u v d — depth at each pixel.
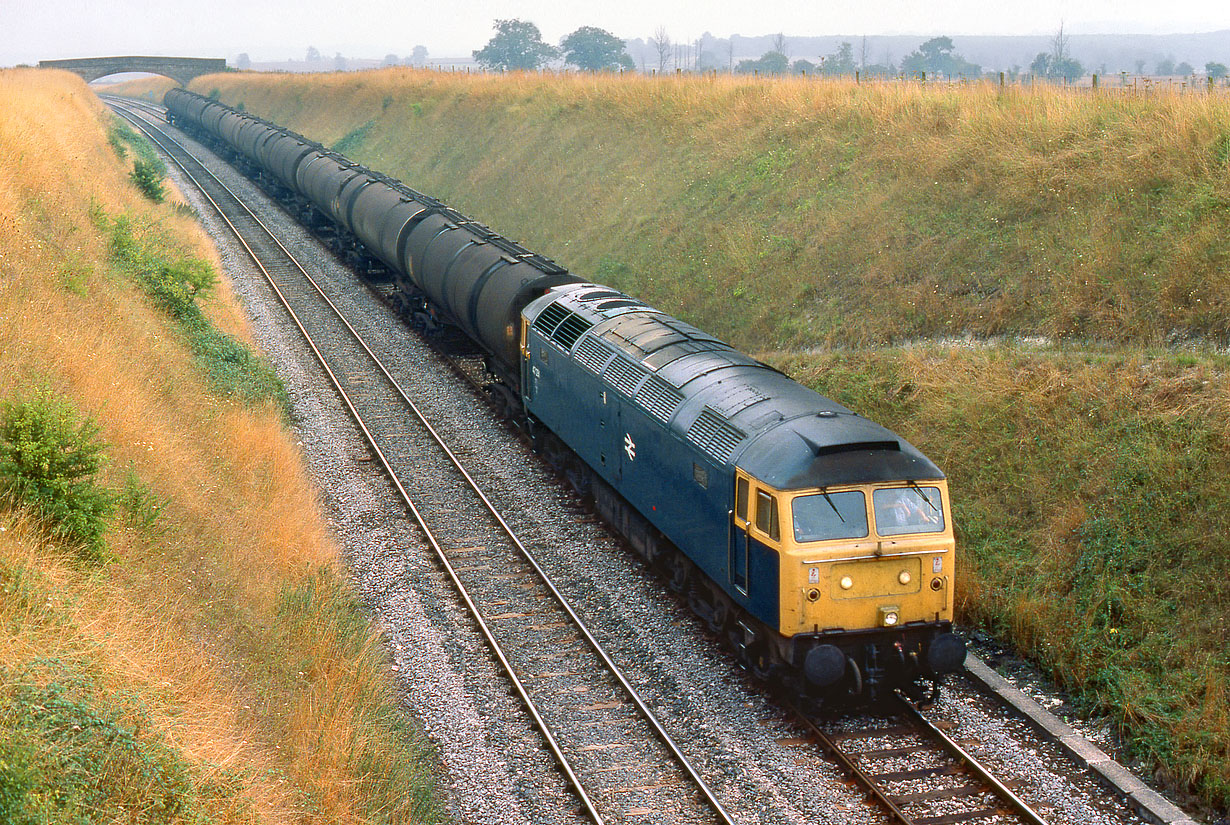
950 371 21.20
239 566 16.39
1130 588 15.65
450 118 68.94
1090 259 22.16
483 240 31.97
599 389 21.09
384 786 12.38
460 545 20.86
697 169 40.09
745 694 15.74
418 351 34.34
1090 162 24.77
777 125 38.62
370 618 17.55
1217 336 18.95
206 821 9.90
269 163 60.56
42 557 12.03
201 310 31.70
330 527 21.23
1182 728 13.45
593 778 13.52
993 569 17.39
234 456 21.02
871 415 21.70
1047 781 13.27
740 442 16.03
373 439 26.23
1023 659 16.27
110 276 25.84
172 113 102.19
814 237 30.61
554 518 22.36
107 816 9.30
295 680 14.04
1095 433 17.69
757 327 28.83
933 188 28.73
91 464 13.54
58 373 16.92
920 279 25.94
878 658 15.16
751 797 13.09
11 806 8.23
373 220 39.97
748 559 15.47
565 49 182.38
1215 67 55.25
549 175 50.25
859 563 14.73
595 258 39.47
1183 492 15.95
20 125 33.19
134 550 14.09
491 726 14.72
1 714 9.23
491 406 29.50
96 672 10.72
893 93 35.03
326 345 34.16
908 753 14.07
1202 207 21.20
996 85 33.31
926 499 15.14
